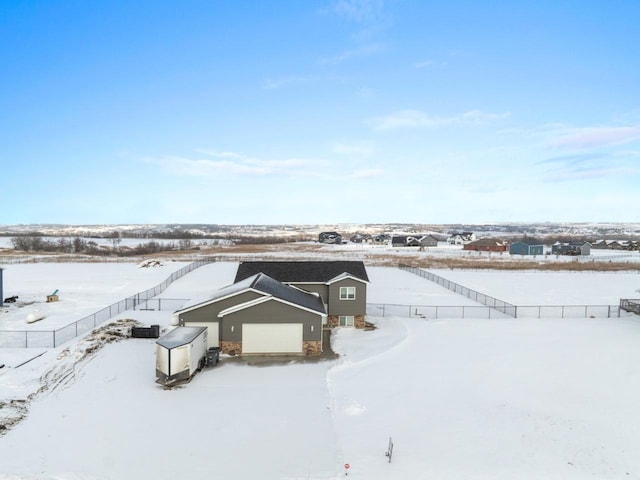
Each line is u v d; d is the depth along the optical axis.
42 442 13.81
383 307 34.41
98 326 28.48
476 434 14.77
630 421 15.62
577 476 12.27
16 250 106.56
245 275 31.14
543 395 17.92
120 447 13.74
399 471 12.55
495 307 36.22
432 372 20.70
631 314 33.81
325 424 15.63
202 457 13.29
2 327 28.22
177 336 20.84
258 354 24.12
